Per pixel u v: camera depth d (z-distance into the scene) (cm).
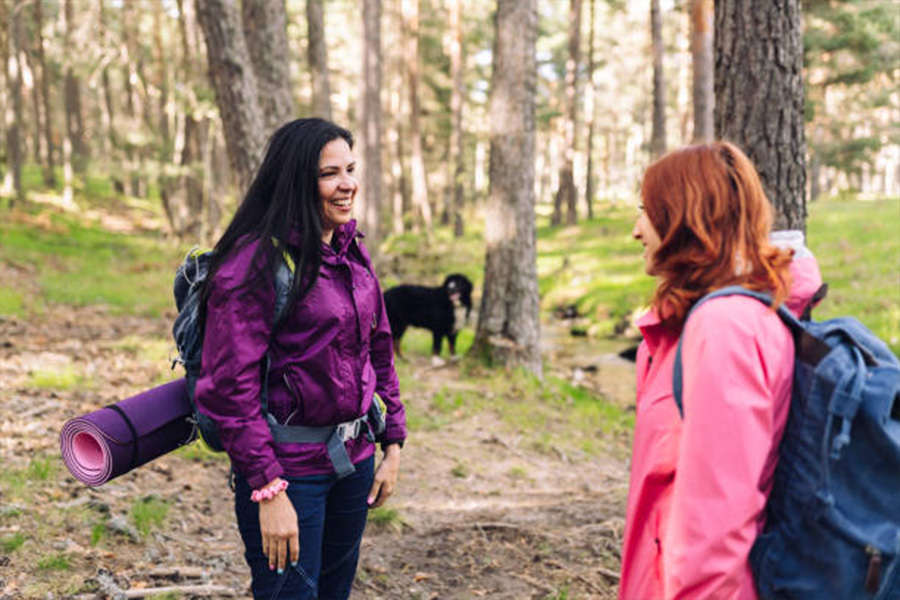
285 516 212
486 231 1002
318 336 220
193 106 1518
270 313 214
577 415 886
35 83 3934
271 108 913
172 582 363
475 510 541
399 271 2545
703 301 159
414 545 461
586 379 1227
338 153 223
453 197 3653
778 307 158
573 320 1967
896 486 149
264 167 223
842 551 146
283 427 220
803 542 149
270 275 211
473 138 4891
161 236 2867
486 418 806
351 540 248
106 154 3334
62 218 2883
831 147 2842
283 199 217
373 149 2522
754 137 444
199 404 212
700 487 147
